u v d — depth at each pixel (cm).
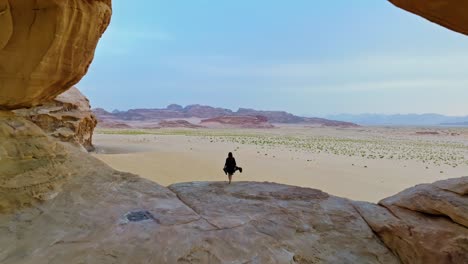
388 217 728
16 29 605
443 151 4603
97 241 562
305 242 650
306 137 7900
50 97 805
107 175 862
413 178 2239
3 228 571
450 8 469
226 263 544
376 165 2906
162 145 4297
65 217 631
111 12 823
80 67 773
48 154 779
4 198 623
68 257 512
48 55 660
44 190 693
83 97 2967
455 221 622
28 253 515
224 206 792
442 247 579
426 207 685
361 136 9400
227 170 1014
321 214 768
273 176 2153
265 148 4369
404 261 634
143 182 880
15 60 633
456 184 701
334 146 5128
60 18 626
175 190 911
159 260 529
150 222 648
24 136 748
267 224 699
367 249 660
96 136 5738
